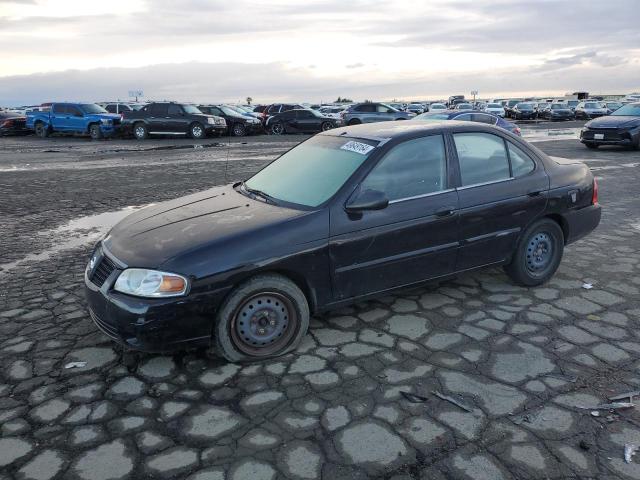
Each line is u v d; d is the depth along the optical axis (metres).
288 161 4.66
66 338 3.99
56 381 3.40
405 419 2.96
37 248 6.50
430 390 3.24
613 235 6.66
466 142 4.44
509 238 4.58
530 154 4.78
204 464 2.62
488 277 5.15
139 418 3.01
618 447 2.70
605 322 4.13
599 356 3.61
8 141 25.09
